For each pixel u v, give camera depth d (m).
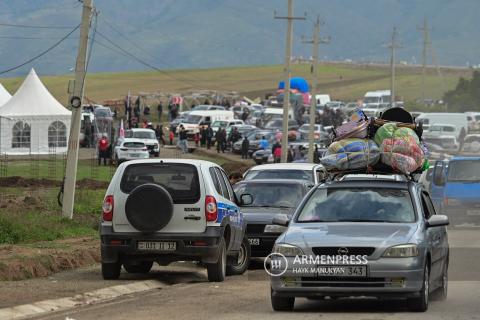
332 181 33.22
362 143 34.66
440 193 70.50
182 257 37.53
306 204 32.38
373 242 29.47
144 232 37.34
